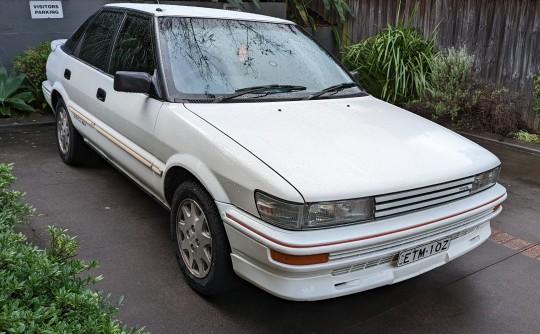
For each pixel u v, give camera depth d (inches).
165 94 131.1
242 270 106.0
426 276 139.6
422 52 306.8
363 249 100.2
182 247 126.4
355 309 122.5
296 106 135.7
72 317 73.7
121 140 151.5
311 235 96.1
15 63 271.1
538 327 118.9
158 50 138.5
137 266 134.3
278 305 121.7
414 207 107.0
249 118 123.7
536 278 141.4
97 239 147.3
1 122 259.0
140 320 112.3
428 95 289.7
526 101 278.7
